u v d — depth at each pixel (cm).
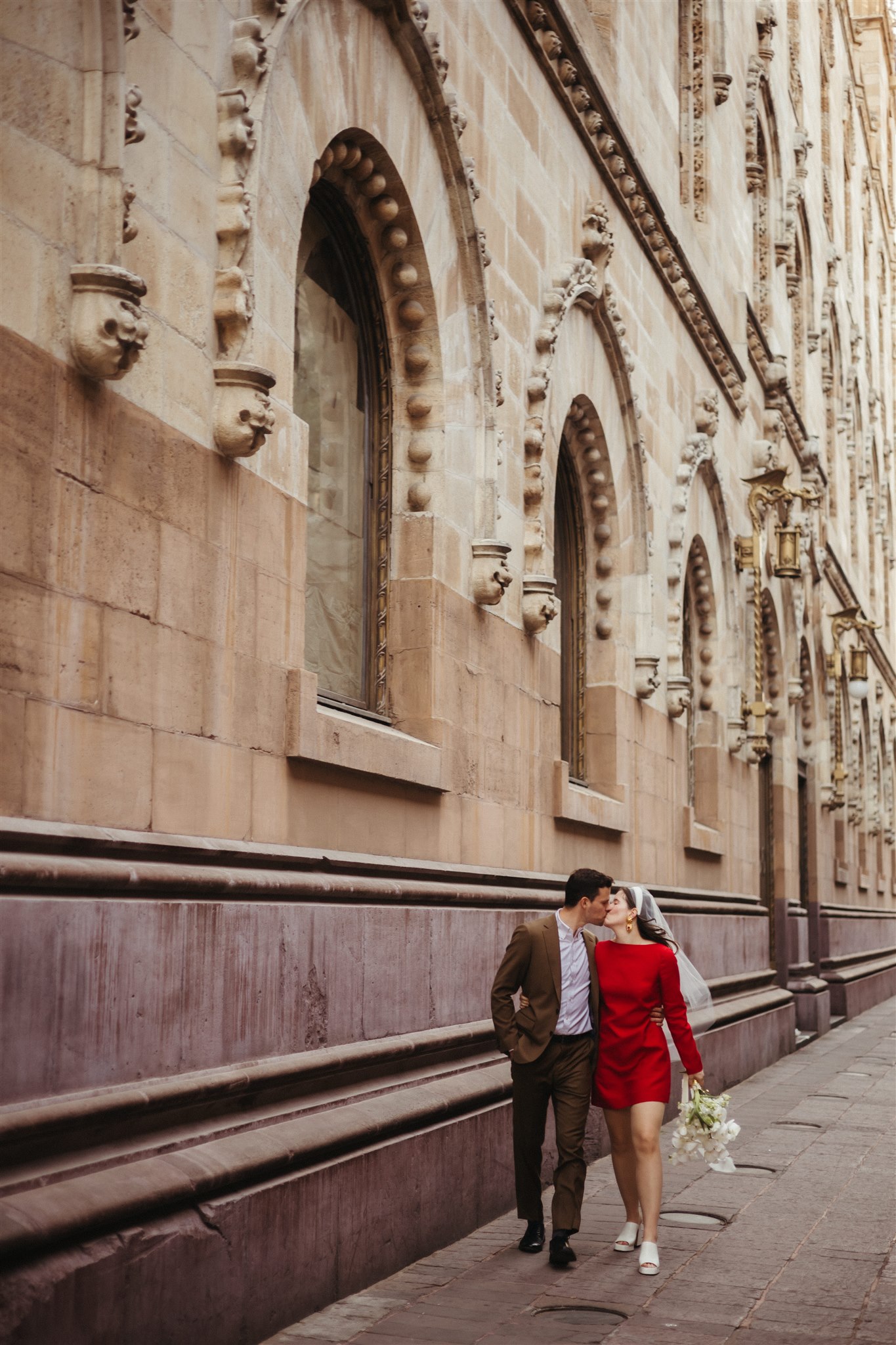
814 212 2819
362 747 704
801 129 2680
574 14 1126
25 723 462
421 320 834
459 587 856
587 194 1159
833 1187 914
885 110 5112
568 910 724
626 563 1252
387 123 768
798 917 2180
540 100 1044
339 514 795
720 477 1645
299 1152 571
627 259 1282
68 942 464
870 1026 2320
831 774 2641
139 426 529
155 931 512
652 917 737
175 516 550
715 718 1656
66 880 462
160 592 538
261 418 584
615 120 1195
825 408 3088
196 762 561
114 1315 454
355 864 685
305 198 670
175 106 562
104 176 499
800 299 2623
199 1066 539
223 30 602
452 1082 753
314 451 768
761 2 2162
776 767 2078
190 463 562
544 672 1009
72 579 487
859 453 3734
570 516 1232
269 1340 547
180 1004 527
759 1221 807
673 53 1550
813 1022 2086
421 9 770
